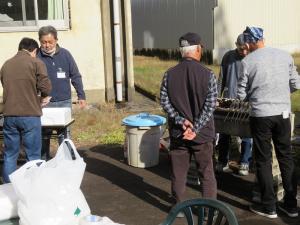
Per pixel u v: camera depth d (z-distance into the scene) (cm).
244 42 480
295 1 1906
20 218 312
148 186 595
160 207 530
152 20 2136
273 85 463
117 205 539
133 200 552
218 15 1703
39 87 531
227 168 634
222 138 618
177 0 1925
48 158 642
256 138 478
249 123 497
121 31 1077
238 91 482
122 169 664
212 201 289
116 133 851
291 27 1911
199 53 475
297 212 496
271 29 1842
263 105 466
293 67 479
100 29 1055
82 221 302
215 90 458
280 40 1881
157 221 495
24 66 525
